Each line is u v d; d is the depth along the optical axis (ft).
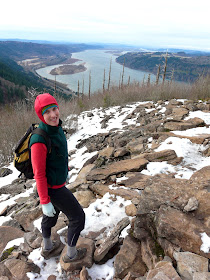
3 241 9.53
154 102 33.91
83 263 7.45
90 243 8.18
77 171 17.48
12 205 14.44
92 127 32.09
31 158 5.78
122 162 14.61
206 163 13.37
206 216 6.82
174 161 13.91
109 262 7.69
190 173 12.07
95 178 13.47
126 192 11.16
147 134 19.21
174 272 5.66
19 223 11.21
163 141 16.88
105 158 17.10
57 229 9.41
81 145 25.09
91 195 12.10
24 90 363.97
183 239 6.49
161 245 6.97
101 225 9.35
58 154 6.07
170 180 8.70
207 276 5.33
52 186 6.34
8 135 29.27
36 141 5.60
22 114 34.86
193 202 7.14
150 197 8.09
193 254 6.08
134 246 7.75
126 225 8.74
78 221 6.89
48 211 6.08
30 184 17.70
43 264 7.88
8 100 311.88
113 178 13.12
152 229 7.54
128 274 6.77
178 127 18.69
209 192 7.48
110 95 48.62
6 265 7.75
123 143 18.62
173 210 7.27
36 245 8.75
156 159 14.33
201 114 22.33
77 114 41.32
